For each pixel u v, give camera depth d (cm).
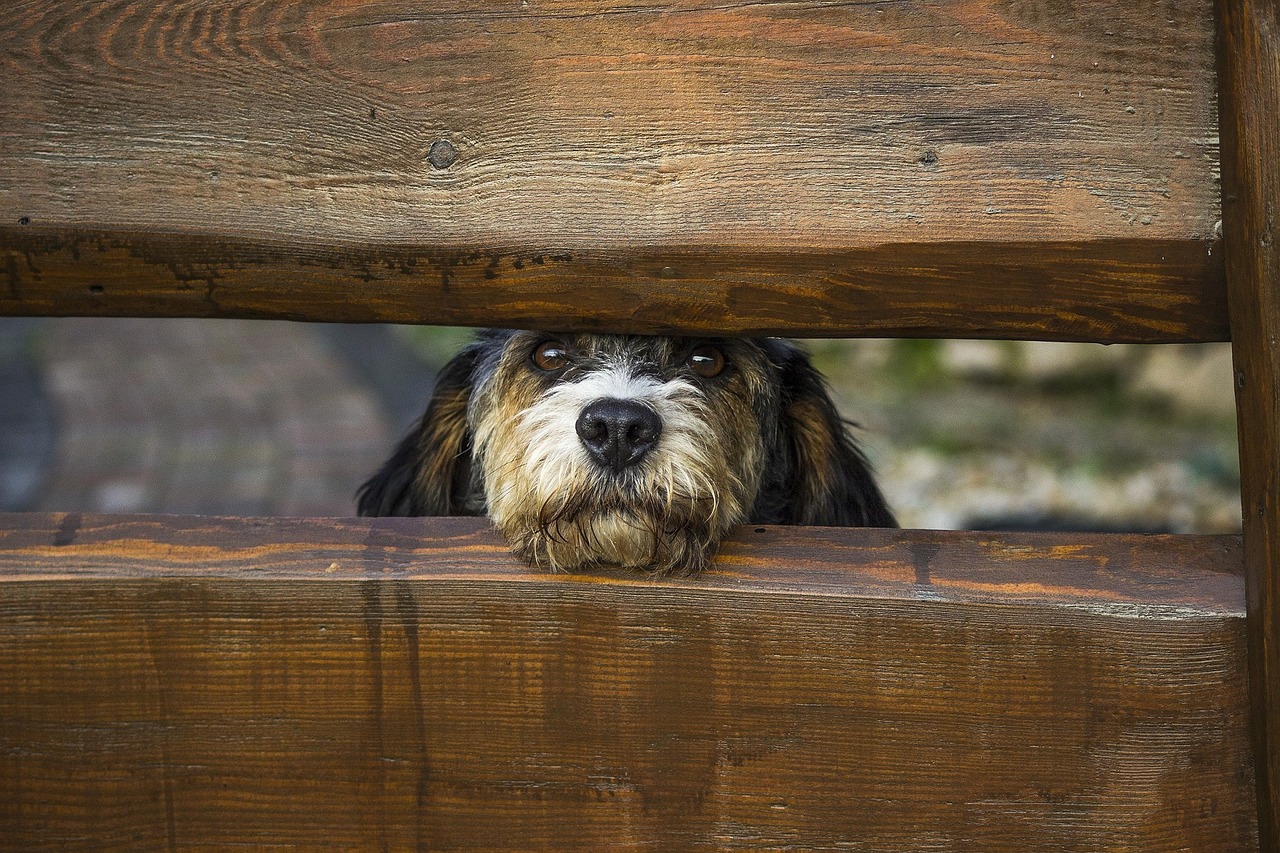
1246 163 178
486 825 202
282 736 200
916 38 187
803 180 189
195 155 194
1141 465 813
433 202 193
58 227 194
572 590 197
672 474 225
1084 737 192
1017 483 790
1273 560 181
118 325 1396
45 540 202
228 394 1053
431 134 192
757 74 188
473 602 198
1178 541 200
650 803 199
